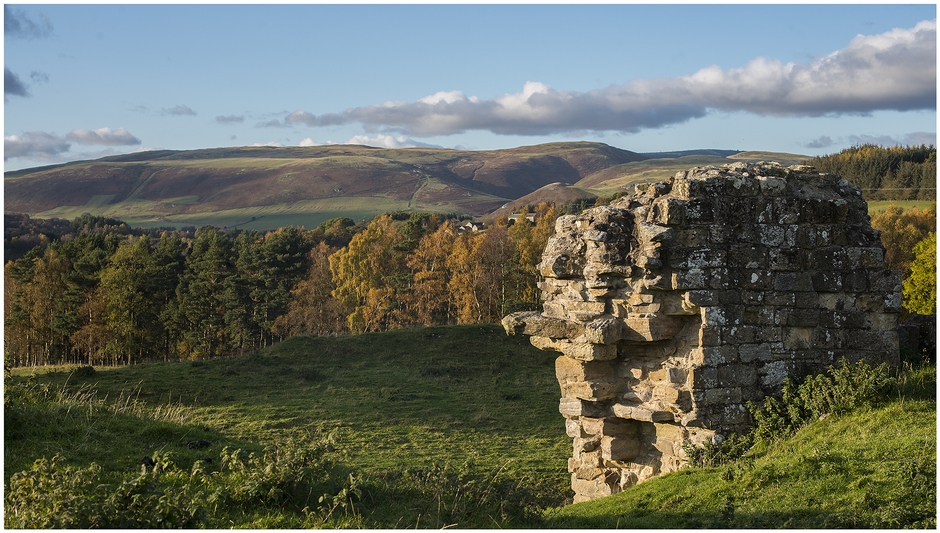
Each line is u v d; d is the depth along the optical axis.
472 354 36.97
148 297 68.81
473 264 63.00
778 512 9.25
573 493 15.89
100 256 68.56
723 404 12.87
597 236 13.73
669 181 14.27
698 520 9.60
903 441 10.27
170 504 8.67
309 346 38.31
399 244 72.56
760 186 13.60
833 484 9.66
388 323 67.06
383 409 26.30
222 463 11.02
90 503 8.49
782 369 13.41
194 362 34.66
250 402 26.95
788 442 11.70
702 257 12.99
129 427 13.23
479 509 11.34
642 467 13.83
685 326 13.44
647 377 13.80
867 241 13.90
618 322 13.68
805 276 13.62
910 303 46.34
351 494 10.91
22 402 13.33
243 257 74.00
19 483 9.09
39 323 64.50
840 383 12.41
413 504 11.16
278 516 9.63
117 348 61.47
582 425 14.41
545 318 14.22
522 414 26.09
